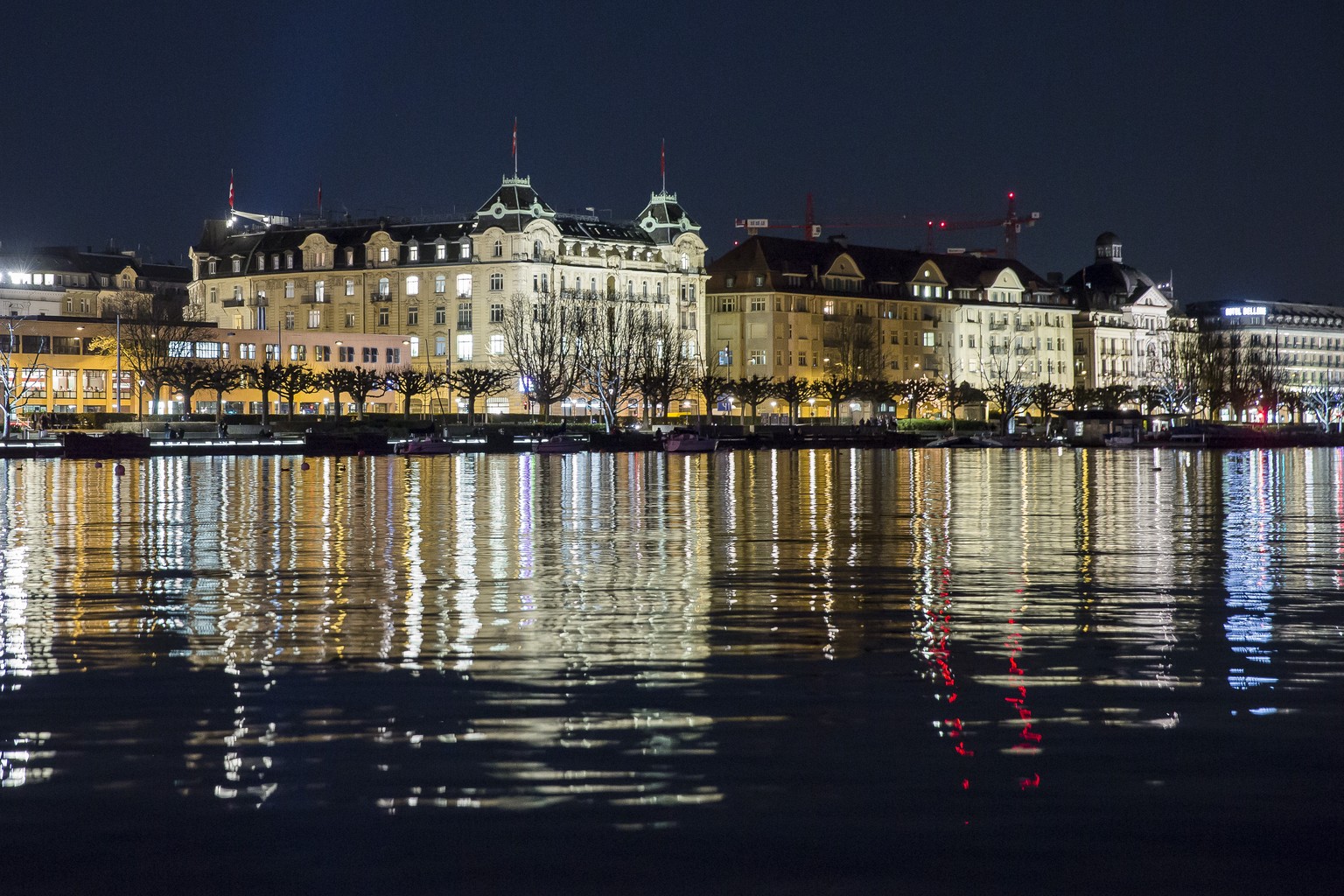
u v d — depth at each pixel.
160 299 196.25
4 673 25.53
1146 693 23.91
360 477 95.00
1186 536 50.25
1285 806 18.25
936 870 16.42
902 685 24.53
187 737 21.30
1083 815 18.02
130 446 132.88
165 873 16.41
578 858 16.75
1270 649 27.56
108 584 36.84
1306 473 102.44
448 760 20.16
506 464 120.62
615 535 50.62
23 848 17.11
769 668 25.91
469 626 30.14
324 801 18.56
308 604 33.38
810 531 52.03
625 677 25.12
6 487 81.38
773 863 16.62
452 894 15.88
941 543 47.38
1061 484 86.69
